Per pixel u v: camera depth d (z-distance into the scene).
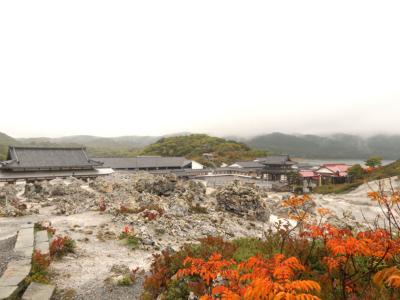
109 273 14.37
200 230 25.55
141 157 99.81
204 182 90.19
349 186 91.44
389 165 101.38
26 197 40.31
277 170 115.38
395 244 5.93
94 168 68.81
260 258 5.75
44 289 11.70
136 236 20.78
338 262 6.35
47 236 18.17
